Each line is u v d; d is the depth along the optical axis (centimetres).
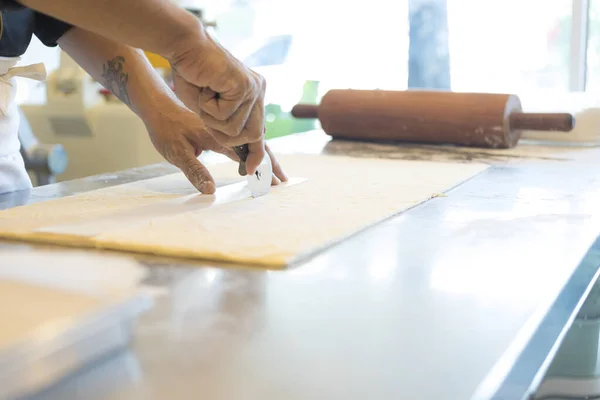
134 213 78
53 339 34
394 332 42
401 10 241
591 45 213
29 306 38
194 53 69
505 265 57
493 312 46
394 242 65
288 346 40
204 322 44
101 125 180
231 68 72
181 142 95
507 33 225
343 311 46
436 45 233
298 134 167
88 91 180
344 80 253
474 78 231
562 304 51
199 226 69
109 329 38
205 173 92
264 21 254
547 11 219
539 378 42
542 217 76
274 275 55
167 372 36
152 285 52
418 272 55
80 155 185
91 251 63
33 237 67
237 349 39
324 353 39
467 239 67
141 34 66
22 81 193
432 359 38
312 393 34
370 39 247
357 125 146
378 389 34
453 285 52
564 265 57
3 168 95
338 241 65
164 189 95
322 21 251
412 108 139
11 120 96
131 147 178
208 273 55
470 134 135
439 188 92
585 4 208
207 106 76
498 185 97
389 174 104
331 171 107
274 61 256
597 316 77
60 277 44
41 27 99
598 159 122
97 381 35
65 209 81
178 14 67
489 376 36
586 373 75
